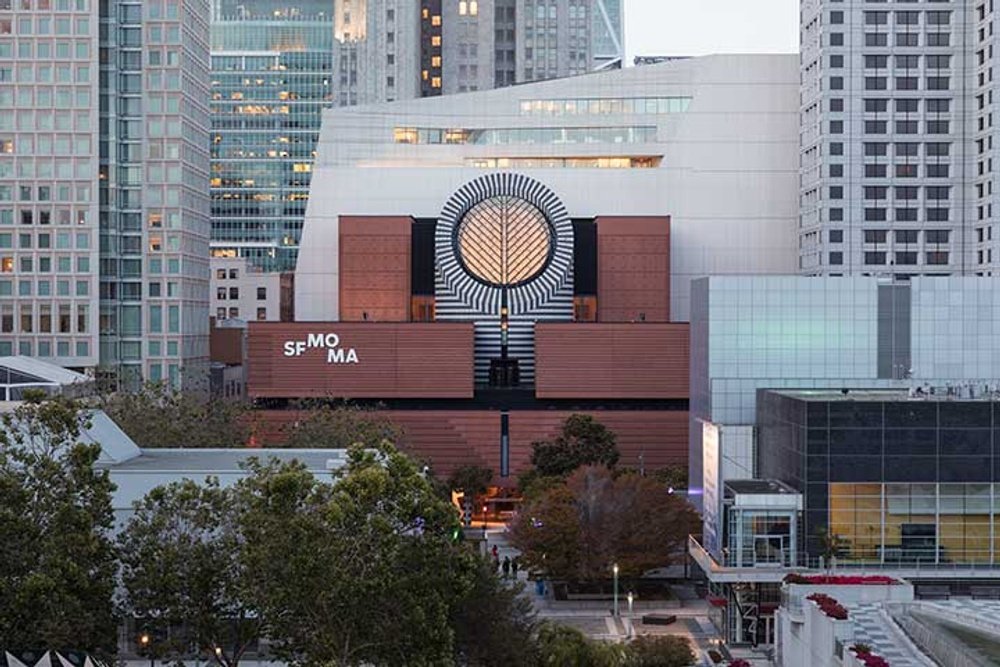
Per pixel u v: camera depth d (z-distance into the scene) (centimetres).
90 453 6169
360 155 19225
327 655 5681
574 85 19188
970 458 9450
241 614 6325
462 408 16438
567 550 10662
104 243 17988
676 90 19088
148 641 6881
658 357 16262
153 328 18138
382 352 16412
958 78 17400
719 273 18988
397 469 5809
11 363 13800
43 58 17612
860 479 9469
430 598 5634
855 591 8175
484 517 15275
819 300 11256
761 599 9331
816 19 17838
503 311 16875
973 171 17362
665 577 11794
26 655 5953
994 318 11319
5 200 17650
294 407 16162
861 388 11181
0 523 5719
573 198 18875
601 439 14412
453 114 19288
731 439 10844
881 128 17525
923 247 17525
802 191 18650
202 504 6619
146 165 18112
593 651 7344
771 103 19038
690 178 18988
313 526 5503
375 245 17850
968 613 7350
